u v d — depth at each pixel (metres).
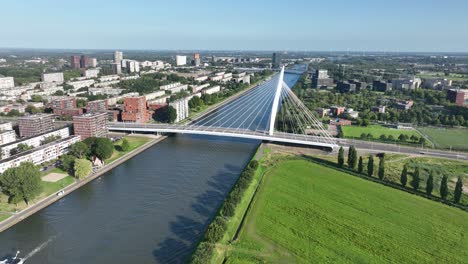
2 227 141.38
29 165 169.88
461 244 127.56
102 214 155.75
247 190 169.62
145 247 130.62
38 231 141.25
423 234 133.88
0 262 119.31
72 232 140.88
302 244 126.25
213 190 183.00
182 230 142.62
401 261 117.44
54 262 121.81
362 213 150.12
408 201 162.25
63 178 192.00
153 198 172.62
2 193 165.38
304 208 154.38
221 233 127.12
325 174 197.50
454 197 160.88
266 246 124.38
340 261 116.75
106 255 125.88
